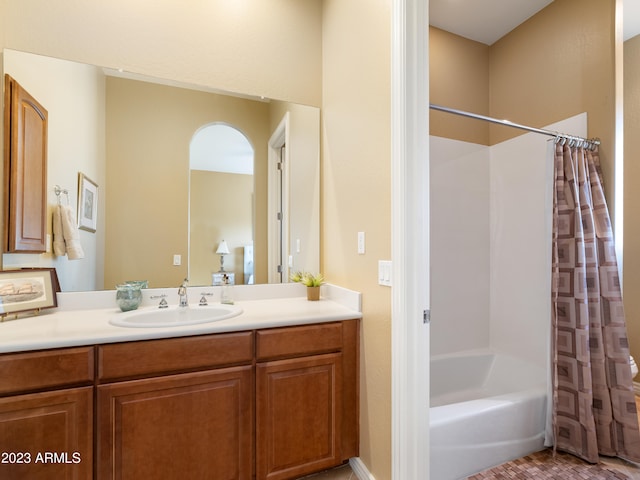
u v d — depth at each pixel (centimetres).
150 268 174
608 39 189
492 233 253
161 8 175
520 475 153
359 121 159
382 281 137
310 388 146
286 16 201
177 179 181
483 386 238
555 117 216
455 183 242
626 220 219
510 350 237
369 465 148
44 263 152
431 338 230
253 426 136
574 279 168
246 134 194
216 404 129
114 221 168
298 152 204
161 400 121
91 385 113
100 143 165
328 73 198
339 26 183
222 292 181
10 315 139
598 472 155
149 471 120
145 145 174
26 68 150
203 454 127
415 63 125
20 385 104
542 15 226
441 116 240
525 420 169
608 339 169
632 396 162
